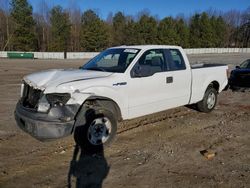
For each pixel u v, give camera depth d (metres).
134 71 6.27
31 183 4.38
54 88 5.20
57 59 45.81
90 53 51.25
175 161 5.17
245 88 12.06
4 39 66.88
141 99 6.42
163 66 7.02
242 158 5.32
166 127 7.17
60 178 4.54
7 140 6.09
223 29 92.06
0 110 8.61
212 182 4.42
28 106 5.50
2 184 4.34
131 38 77.75
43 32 72.44
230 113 8.69
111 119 5.75
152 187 4.27
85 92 5.43
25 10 64.12
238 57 49.78
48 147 5.75
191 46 84.06
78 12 77.06
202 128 7.13
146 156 5.38
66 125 5.11
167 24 79.12
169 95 7.07
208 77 8.29
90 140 5.50
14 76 18.83
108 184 4.36
